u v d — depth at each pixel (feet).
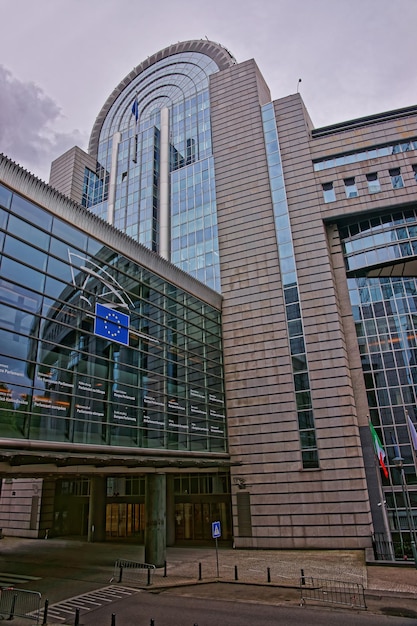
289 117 137.80
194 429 100.94
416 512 102.32
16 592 62.44
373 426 108.17
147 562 81.00
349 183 126.62
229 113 148.66
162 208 162.30
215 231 142.82
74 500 144.56
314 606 54.19
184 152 168.86
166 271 101.40
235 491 110.42
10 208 64.13
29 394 59.82
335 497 100.53
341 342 111.75
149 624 48.93
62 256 72.18
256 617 50.39
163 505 85.51
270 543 102.42
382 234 123.34
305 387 111.75
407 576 68.64
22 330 61.41
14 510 141.28
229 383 120.57
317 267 119.96
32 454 55.88
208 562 85.46
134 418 79.82
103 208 190.39
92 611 54.44
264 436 111.86
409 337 114.83
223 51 182.91
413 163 122.31
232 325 125.08
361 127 130.00
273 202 131.64
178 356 100.58
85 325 73.77
